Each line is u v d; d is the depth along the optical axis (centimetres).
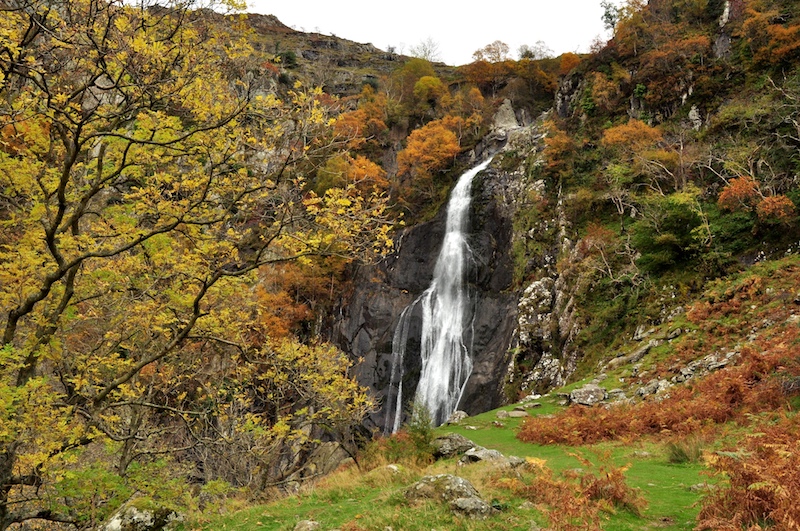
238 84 1023
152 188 916
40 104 845
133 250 1193
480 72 6944
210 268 990
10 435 797
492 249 3975
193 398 1898
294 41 10700
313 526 640
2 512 964
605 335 2666
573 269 3219
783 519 468
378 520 620
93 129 959
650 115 3966
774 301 1869
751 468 554
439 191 5012
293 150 932
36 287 964
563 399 1994
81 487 928
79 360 1133
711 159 3006
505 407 2061
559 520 578
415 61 7312
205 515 791
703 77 3788
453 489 669
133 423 1341
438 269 4191
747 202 2583
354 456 1274
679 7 4616
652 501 705
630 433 1348
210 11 984
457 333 3709
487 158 5238
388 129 6166
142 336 1334
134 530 732
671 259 2642
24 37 813
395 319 4041
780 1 3919
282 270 4219
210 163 948
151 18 902
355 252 958
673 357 1933
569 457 1210
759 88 3441
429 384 3647
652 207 2897
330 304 4275
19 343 1142
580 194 3566
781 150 2741
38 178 1016
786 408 1155
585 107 4375
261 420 1434
